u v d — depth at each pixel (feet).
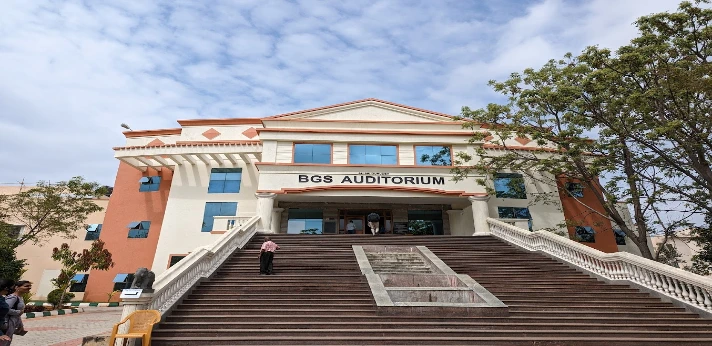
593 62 46.26
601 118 48.47
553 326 26.91
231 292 33.14
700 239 55.98
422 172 70.79
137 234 76.18
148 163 78.28
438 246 53.57
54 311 51.34
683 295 32.17
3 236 57.41
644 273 36.04
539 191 79.56
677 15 40.37
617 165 52.75
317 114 76.95
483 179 70.74
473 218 71.77
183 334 25.71
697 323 28.91
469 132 73.51
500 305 28.43
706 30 39.45
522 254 49.67
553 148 79.56
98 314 53.16
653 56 42.27
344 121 74.18
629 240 80.79
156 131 83.25
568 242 44.60
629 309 31.32
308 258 45.24
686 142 41.19
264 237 57.36
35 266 87.10
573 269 43.24
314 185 68.03
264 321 27.50
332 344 24.35
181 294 30.94
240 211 74.90
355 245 50.52
